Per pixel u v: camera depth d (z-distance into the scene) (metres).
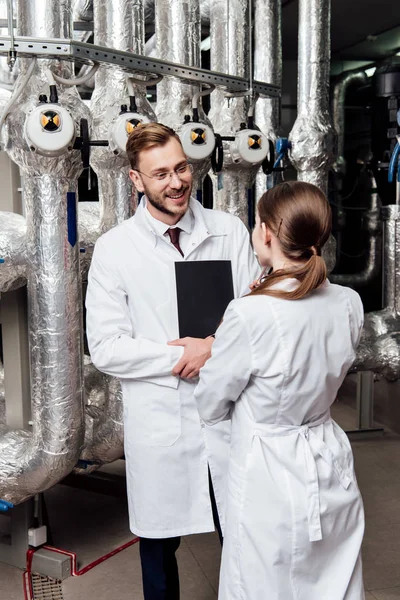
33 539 2.16
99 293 1.57
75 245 1.91
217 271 1.61
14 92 1.80
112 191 2.19
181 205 1.52
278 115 3.25
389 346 3.39
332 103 5.18
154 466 1.55
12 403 2.21
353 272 5.60
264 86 2.42
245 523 1.22
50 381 1.90
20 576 2.15
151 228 1.57
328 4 2.94
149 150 1.47
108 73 2.11
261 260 1.29
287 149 3.00
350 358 1.25
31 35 1.82
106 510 2.63
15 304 2.16
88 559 2.25
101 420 2.24
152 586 1.62
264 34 3.13
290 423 1.24
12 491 2.00
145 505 1.57
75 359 1.93
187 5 2.24
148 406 1.55
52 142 1.71
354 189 5.31
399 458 3.17
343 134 5.21
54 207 1.85
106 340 1.54
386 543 2.34
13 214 2.07
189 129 2.07
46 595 2.04
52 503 2.69
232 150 2.32
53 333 1.89
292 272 1.20
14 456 1.96
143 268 1.58
